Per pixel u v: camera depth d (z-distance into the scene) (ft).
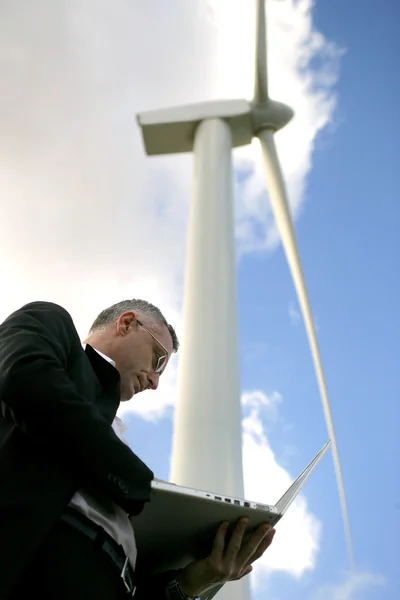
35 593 8.16
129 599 9.68
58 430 8.43
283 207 40.47
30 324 9.74
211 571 11.00
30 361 8.71
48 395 8.40
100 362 11.03
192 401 25.52
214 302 29.68
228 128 42.04
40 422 8.43
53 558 8.32
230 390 26.17
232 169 39.32
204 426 24.43
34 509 8.23
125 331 13.10
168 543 11.81
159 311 13.93
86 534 8.70
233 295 30.50
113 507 9.45
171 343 13.93
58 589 8.12
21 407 8.43
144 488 8.95
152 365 13.47
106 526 9.05
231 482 22.68
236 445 24.18
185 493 10.00
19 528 8.05
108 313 13.73
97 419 8.65
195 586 11.29
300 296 36.55
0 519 8.06
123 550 9.23
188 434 24.30
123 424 12.55
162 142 44.06
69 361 10.19
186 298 30.53
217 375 26.50
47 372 8.64
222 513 10.57
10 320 9.91
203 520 10.82
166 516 10.76
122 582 9.16
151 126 42.96
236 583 19.20
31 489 8.39
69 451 8.57
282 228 39.88
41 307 10.43
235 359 27.68
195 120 42.73
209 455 23.43
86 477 8.93
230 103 43.04
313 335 34.68
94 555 8.69
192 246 32.99
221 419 24.76
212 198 35.81
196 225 34.09
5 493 8.29
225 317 29.14
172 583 11.45
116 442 8.76
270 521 10.97
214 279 30.91
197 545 11.73
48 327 9.96
